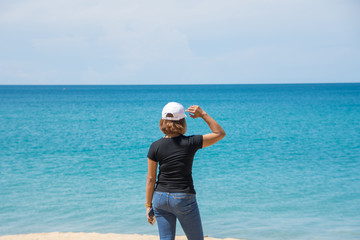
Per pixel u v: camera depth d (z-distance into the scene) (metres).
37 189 9.61
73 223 7.12
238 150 16.20
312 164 12.88
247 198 8.69
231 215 7.51
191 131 26.00
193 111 3.29
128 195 9.06
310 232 6.53
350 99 73.00
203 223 7.04
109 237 5.97
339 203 8.24
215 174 11.27
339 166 12.50
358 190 9.33
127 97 96.25
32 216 7.50
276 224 6.93
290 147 17.17
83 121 32.81
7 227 6.86
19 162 13.59
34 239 5.87
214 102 68.00
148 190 3.36
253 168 12.19
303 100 71.00
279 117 35.53
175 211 3.22
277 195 8.92
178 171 3.21
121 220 7.33
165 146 3.27
